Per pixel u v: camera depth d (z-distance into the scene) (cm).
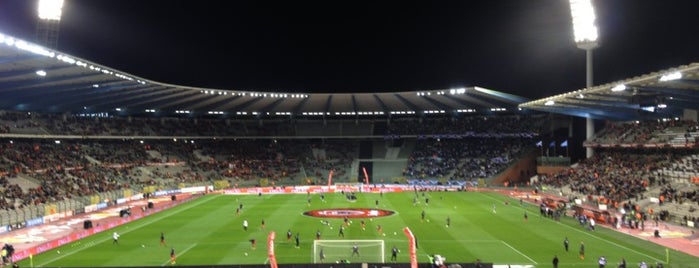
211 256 4469
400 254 4516
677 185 7188
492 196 9662
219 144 13250
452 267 3706
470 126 13562
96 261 4291
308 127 14000
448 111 13088
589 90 6725
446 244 4959
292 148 13638
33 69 5778
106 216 7219
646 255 4428
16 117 9038
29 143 9400
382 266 3769
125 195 9050
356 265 3778
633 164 8956
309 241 5144
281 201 9000
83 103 9019
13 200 6744
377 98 11462
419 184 12031
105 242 5144
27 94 7156
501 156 12688
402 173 12662
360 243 4975
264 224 6222
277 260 4306
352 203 8588
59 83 6938
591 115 9738
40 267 4088
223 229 5909
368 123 14125
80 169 9256
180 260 4316
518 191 10644
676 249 4681
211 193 10631
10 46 4734
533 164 12394
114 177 9606
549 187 10125
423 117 14012
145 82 7856
